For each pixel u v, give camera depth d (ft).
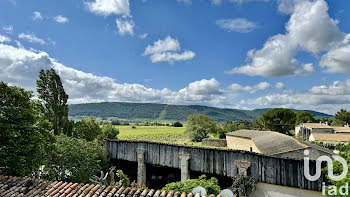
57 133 99.91
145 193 32.76
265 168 58.85
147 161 78.84
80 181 62.08
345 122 299.58
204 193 33.30
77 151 66.54
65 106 104.63
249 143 141.38
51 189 34.27
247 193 59.00
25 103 55.21
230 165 64.28
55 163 63.10
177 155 72.74
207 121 218.18
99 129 121.49
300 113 297.53
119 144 86.12
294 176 55.01
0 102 52.08
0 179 37.76
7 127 50.08
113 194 32.60
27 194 33.42
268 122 215.51
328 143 150.30
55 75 103.09
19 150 50.80
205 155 68.54
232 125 229.04
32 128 54.75
